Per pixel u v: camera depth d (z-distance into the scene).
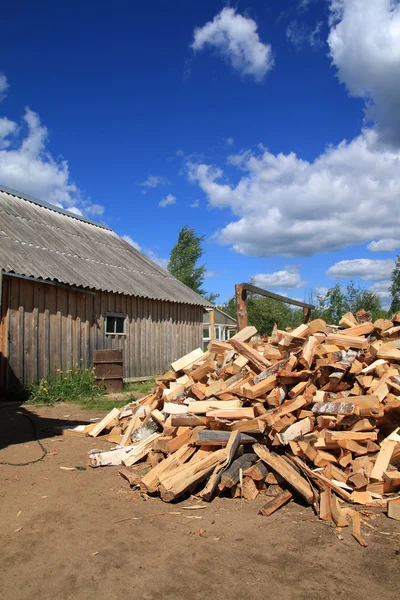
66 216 16.69
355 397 4.19
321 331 5.24
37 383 9.91
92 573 2.67
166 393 5.55
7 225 11.86
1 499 3.87
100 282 12.05
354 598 2.43
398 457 3.97
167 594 2.46
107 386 11.14
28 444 5.75
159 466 4.16
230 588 2.52
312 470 3.96
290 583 2.57
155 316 14.88
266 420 4.23
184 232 39.19
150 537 3.14
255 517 3.48
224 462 4.01
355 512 3.42
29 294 10.00
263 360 4.98
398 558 2.84
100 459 4.85
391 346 4.81
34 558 2.85
